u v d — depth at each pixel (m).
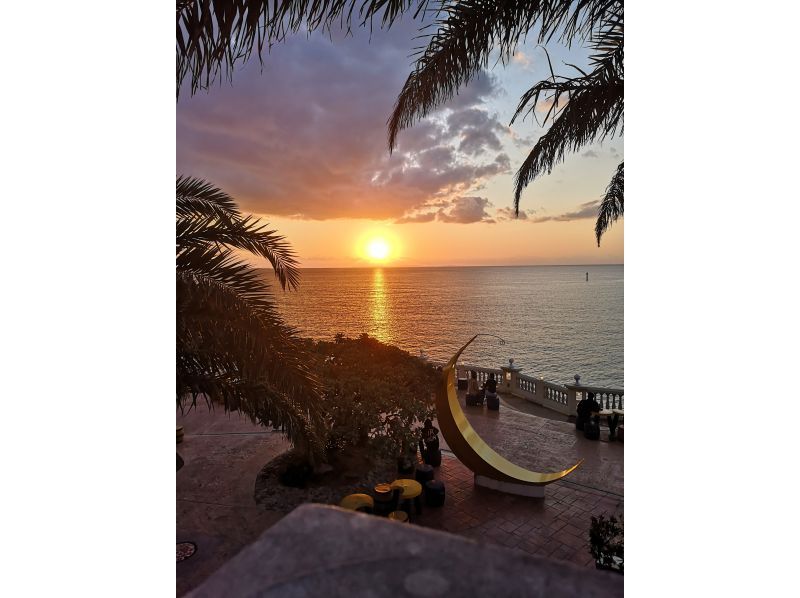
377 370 10.55
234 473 9.13
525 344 57.31
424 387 10.52
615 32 4.41
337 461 9.45
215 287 4.70
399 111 5.28
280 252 5.67
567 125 5.42
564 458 10.63
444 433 9.08
